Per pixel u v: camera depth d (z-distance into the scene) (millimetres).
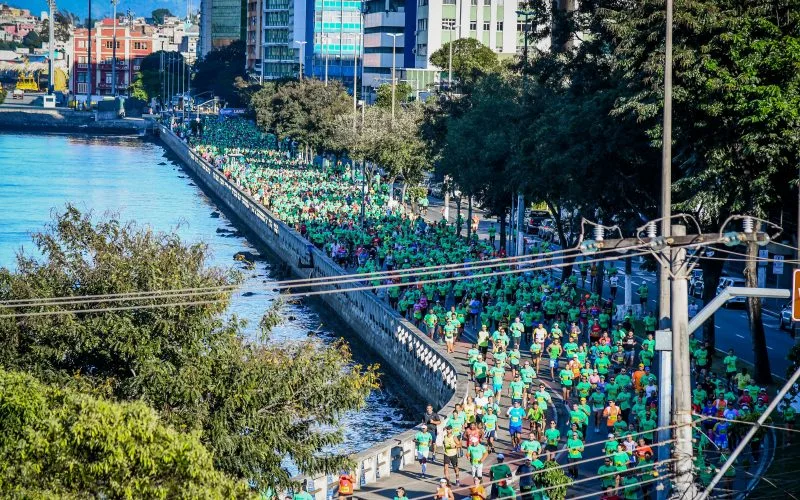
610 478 60750
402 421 102000
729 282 117812
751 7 92688
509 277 119625
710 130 90750
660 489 45125
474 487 62094
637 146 102375
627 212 110375
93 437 42312
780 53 87875
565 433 78000
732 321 115250
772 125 85312
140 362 57375
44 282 60625
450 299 128250
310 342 66375
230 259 184875
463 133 149500
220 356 59094
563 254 128250
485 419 74750
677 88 90562
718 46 91000
